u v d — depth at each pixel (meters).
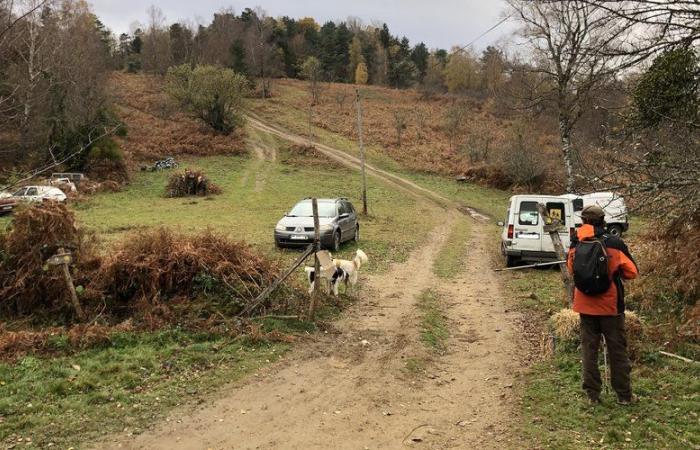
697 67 5.30
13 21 5.64
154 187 36.88
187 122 60.12
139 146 48.91
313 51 115.19
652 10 4.42
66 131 33.59
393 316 8.45
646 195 5.93
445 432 4.53
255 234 18.44
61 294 7.30
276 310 7.74
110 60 83.44
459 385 5.68
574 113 15.78
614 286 4.77
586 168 6.36
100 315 7.07
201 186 34.03
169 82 60.69
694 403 4.71
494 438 4.39
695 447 4.02
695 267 7.45
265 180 41.66
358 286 10.70
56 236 7.55
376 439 4.38
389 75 110.31
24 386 5.12
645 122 5.99
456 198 38.16
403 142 59.56
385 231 21.28
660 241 8.50
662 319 7.21
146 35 97.69
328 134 62.81
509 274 12.74
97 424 4.49
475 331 7.83
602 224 4.95
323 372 5.95
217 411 4.85
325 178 43.88
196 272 7.74
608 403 4.85
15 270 7.35
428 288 10.85
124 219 22.86
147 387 5.29
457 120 62.72
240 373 5.77
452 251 16.84
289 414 4.84
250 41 98.06
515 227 13.64
